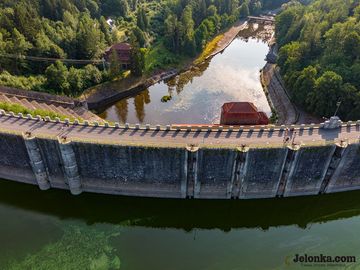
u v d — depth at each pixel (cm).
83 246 7206
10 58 12256
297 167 7925
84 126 8356
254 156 7625
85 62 14012
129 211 8069
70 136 7862
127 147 7544
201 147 7494
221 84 14938
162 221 7919
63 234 7450
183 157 7581
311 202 8569
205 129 8356
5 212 7894
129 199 8356
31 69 12912
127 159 7750
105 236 7462
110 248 7200
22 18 13012
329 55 11750
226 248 7425
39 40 12850
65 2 15950
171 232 7731
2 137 7831
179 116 12531
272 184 8200
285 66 13588
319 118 11019
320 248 7381
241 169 7744
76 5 17675
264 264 7006
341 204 8562
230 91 14325
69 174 7900
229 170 7831
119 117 12400
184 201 8362
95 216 7888
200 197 8406
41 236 7362
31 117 8550
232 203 8394
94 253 7062
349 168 8150
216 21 19888
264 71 15912
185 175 7875
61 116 9769
